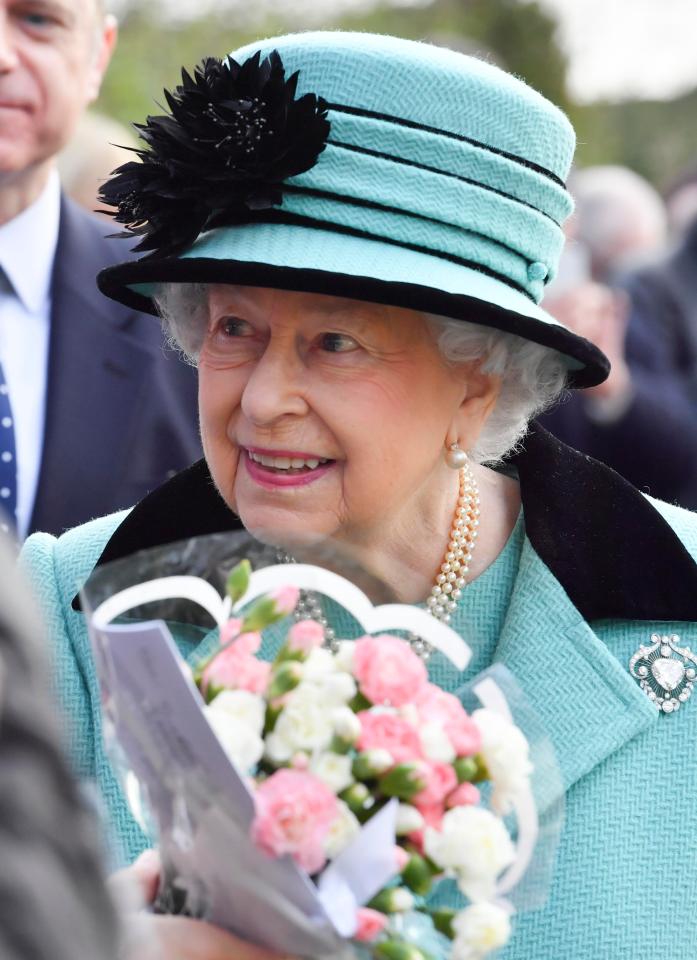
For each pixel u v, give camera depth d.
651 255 10.65
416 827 2.65
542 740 2.99
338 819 2.60
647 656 3.96
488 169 3.64
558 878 3.74
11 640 1.51
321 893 2.58
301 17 20.88
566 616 3.92
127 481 6.12
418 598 4.00
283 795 2.53
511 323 3.54
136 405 6.20
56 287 6.23
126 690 2.60
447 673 3.30
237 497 3.74
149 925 2.64
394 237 3.60
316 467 3.69
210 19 19.39
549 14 23.08
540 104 3.73
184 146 3.54
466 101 3.62
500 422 3.92
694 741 3.90
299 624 2.79
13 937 1.45
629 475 9.30
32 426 6.06
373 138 3.59
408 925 2.66
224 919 2.72
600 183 12.59
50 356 6.16
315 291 3.47
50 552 4.38
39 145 6.05
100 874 1.54
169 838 2.74
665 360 9.73
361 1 22.12
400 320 3.60
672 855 3.80
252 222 3.67
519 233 3.70
